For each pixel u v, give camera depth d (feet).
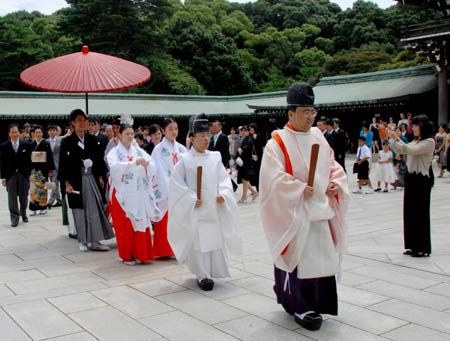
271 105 102.73
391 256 19.43
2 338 12.13
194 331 12.39
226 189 16.56
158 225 20.33
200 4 206.39
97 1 130.52
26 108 93.45
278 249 12.05
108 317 13.47
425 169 18.85
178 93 143.95
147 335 12.18
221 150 31.53
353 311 13.50
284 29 206.28
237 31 195.00
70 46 137.59
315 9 217.56
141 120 104.83
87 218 21.80
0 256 21.08
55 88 21.83
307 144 12.59
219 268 16.33
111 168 19.39
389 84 97.91
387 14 179.42
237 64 163.53
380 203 34.86
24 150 29.22
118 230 19.53
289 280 12.64
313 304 12.53
